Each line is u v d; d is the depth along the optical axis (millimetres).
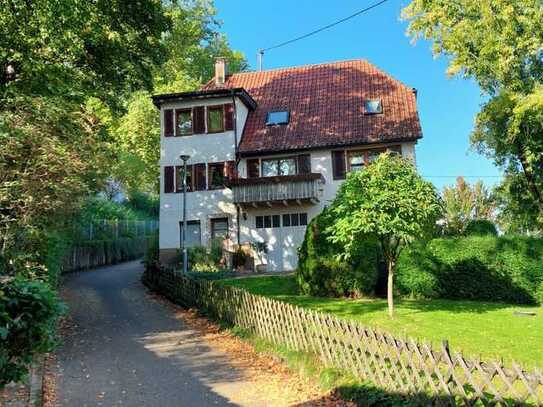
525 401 5148
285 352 10023
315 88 30906
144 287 23578
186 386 8812
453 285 16719
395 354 7023
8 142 10883
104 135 17609
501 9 19078
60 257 22328
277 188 25719
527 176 22766
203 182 27750
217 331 13633
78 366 10148
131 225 42875
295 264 26234
